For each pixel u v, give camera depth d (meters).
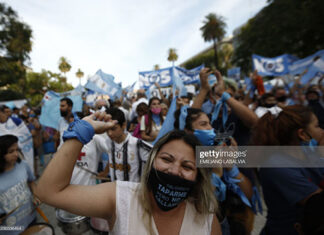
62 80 38.78
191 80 6.59
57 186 0.65
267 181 1.13
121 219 0.73
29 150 3.43
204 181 0.85
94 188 0.75
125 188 0.79
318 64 4.67
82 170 2.03
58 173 0.65
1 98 12.56
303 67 6.02
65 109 2.79
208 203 0.83
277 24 14.67
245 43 19.11
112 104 5.27
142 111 3.35
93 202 0.71
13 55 20.80
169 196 0.77
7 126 3.22
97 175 2.18
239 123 1.75
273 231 1.13
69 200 0.66
